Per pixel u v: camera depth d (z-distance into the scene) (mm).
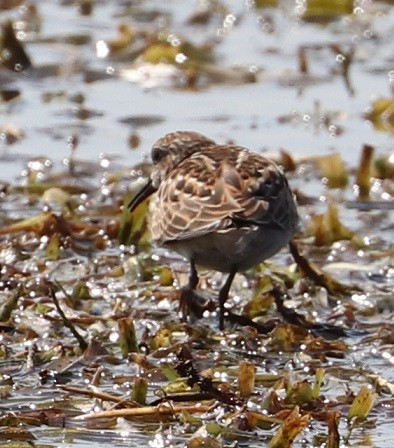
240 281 12898
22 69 20750
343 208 15758
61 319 11695
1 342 11305
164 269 12875
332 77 21031
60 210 15148
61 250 13758
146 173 16422
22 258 13469
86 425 9703
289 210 11750
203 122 18781
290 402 10078
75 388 10219
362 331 11953
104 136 18047
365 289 12992
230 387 10445
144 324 11852
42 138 17875
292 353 11359
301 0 24922
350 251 14141
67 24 23391
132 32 22188
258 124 18766
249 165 11773
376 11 24875
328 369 10906
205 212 11344
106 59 21500
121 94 20031
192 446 9336
